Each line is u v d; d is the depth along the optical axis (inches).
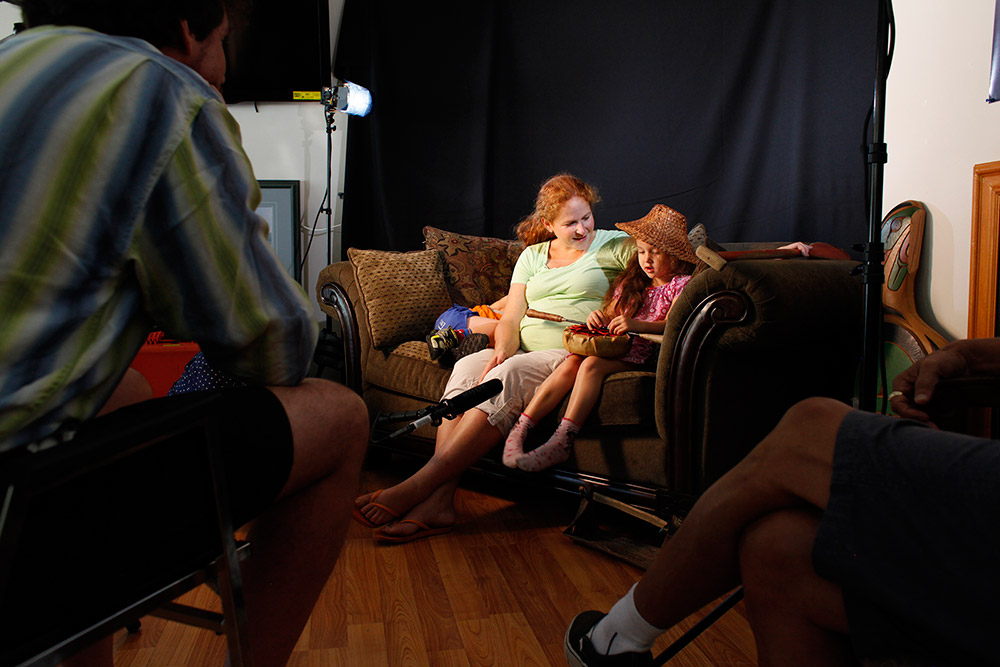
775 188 116.5
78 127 26.1
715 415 71.3
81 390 27.7
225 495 29.8
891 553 24.4
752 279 65.5
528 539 77.9
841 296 73.1
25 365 25.3
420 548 75.2
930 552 23.4
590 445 81.0
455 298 114.3
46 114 25.8
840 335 76.8
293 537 37.6
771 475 30.2
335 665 51.9
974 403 37.8
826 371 80.4
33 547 24.1
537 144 134.0
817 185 111.8
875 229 54.9
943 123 94.1
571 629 41.7
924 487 24.0
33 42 27.9
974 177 88.0
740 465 32.7
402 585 65.9
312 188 140.8
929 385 36.8
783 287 65.5
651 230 85.6
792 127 113.7
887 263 97.5
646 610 35.9
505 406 81.5
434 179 137.3
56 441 27.3
